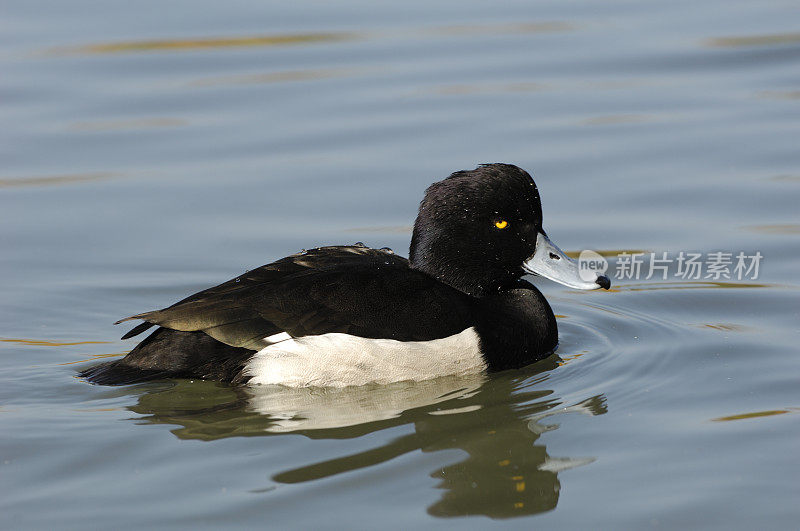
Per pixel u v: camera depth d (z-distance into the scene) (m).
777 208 13.55
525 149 15.26
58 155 15.45
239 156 15.45
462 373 9.92
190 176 14.93
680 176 14.45
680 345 10.70
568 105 16.66
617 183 14.38
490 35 19.50
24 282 12.17
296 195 14.34
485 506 7.55
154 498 7.66
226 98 17.19
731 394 9.41
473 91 17.23
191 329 9.36
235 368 9.48
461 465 8.16
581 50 18.67
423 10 20.72
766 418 8.84
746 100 16.64
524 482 7.90
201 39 19.11
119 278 12.31
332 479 7.92
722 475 7.88
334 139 15.84
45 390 9.60
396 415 9.12
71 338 10.96
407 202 14.08
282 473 8.02
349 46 19.03
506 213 10.32
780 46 18.47
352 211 13.90
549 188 14.31
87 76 17.92
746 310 11.53
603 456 8.30
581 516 7.41
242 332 9.41
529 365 10.40
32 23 19.92
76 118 16.55
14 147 15.63
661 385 9.71
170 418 9.02
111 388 9.60
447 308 9.88
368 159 15.18
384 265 10.13
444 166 14.84
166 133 16.06
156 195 14.41
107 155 15.47
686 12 20.44
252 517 7.39
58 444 8.52
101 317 11.50
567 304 12.23
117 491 7.77
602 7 20.80
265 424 8.91
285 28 19.64
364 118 16.44
